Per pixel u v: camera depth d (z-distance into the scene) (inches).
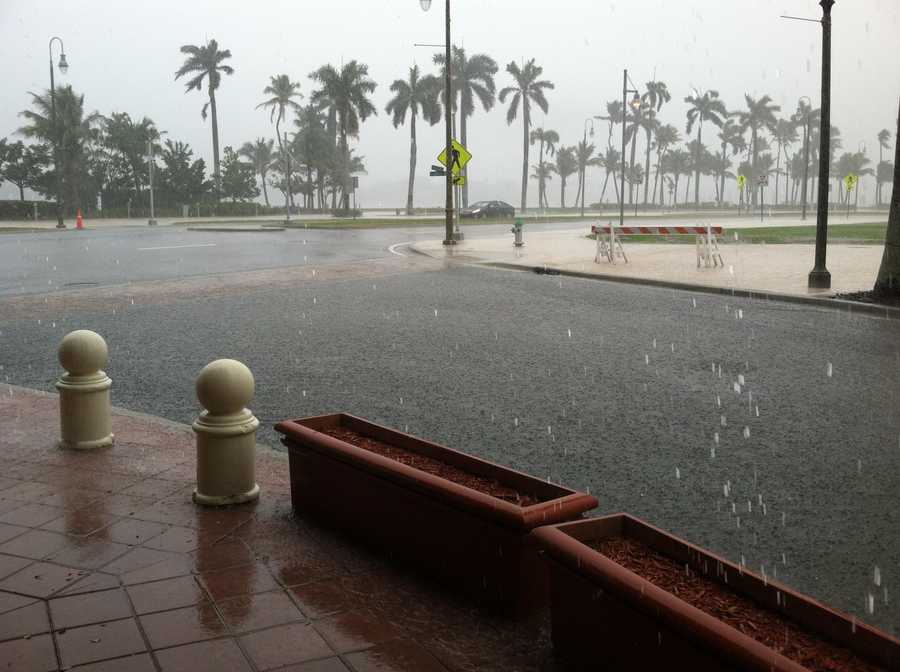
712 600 103.3
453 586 138.8
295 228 1702.8
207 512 176.4
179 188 2933.1
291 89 3681.1
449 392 303.3
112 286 636.7
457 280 693.9
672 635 94.2
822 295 568.4
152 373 335.6
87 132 2709.2
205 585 141.6
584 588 108.9
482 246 1095.6
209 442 178.2
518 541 125.8
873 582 151.2
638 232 826.8
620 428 255.1
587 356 372.2
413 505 144.8
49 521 170.7
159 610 132.6
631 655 101.5
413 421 263.7
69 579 143.7
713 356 372.2
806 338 420.5
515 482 142.9
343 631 126.4
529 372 337.7
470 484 146.1
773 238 1213.1
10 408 273.0
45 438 235.0
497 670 116.2
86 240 1251.2
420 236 1390.3
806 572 155.3
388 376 330.3
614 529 121.6
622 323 469.4
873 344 402.9
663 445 237.3
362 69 2842.0
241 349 387.5
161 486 193.3
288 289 622.5
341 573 147.0
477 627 128.0
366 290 619.2
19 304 537.3
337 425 184.4
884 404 284.2
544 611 132.0
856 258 884.6
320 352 380.2
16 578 144.0
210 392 176.9
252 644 122.3
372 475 152.6
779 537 171.6
